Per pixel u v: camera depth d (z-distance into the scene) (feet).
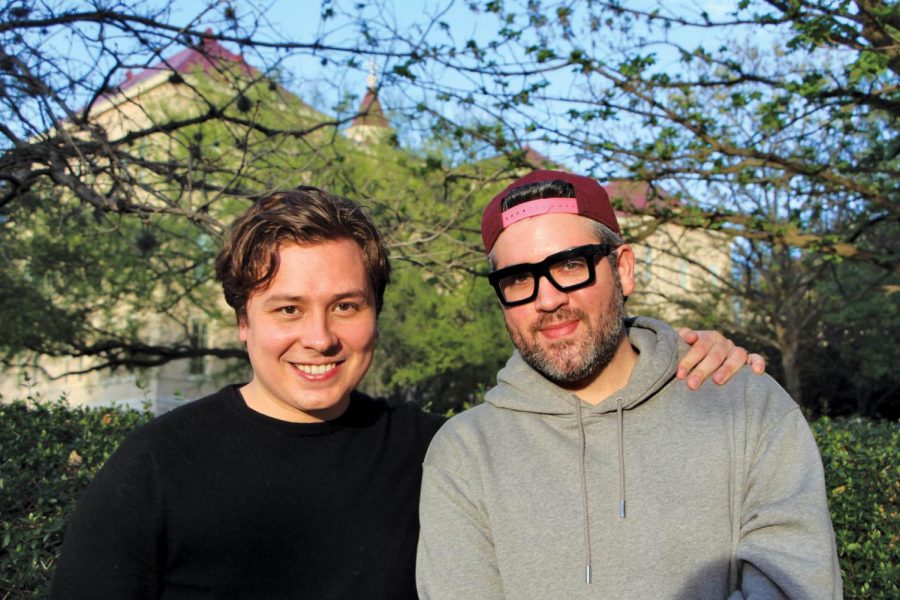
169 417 6.35
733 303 56.29
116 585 5.63
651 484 6.14
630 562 5.92
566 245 6.56
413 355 56.80
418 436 7.11
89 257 35.70
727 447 6.19
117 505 5.81
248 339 6.44
